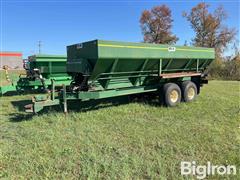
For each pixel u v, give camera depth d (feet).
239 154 15.16
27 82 38.09
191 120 22.99
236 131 19.62
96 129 20.18
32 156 14.99
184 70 33.96
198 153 15.42
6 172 13.10
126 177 12.50
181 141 17.33
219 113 25.80
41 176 12.70
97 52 22.81
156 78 30.14
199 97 36.70
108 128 20.47
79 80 26.53
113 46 23.91
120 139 17.88
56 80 40.37
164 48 28.94
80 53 24.79
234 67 116.98
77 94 24.06
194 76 35.12
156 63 29.04
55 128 20.49
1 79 65.87
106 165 13.64
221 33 149.69
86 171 13.03
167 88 28.91
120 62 25.25
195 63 34.32
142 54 26.61
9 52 140.05
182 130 19.85
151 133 19.13
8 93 41.04
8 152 15.69
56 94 27.43
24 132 19.51
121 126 21.02
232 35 147.95
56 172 13.12
